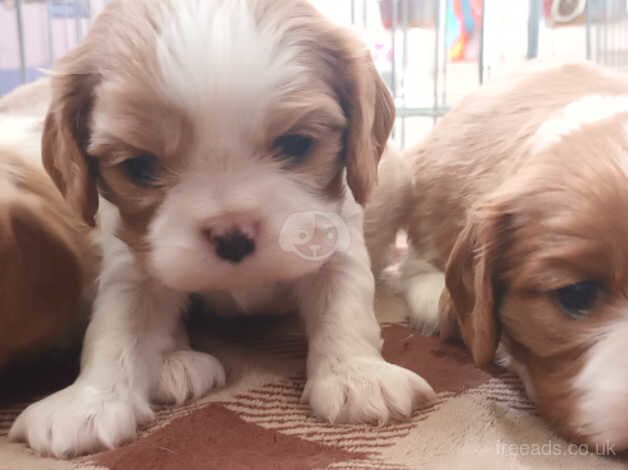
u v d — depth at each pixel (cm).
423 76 47
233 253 19
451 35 46
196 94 18
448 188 27
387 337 26
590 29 44
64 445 18
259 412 20
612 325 17
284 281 22
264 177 19
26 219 21
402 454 18
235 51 19
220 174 19
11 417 21
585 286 17
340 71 21
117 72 19
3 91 44
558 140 20
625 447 17
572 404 17
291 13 20
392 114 23
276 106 19
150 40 19
